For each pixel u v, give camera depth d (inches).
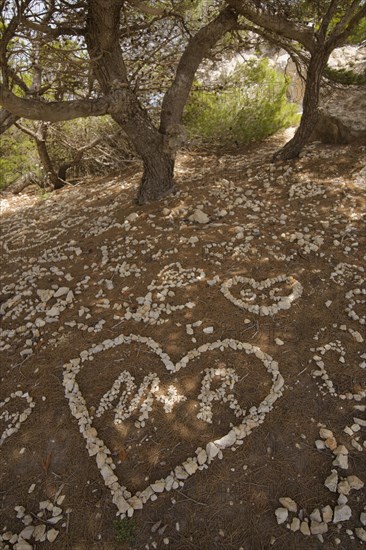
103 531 82.1
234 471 87.8
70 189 275.9
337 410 97.1
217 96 271.0
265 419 96.2
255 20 170.9
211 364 110.4
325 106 234.8
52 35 157.0
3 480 92.7
